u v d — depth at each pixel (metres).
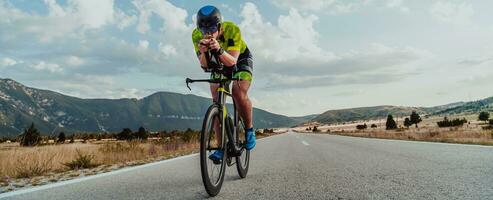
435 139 14.00
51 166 6.87
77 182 4.34
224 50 3.47
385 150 7.99
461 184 3.32
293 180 3.88
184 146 13.67
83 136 69.81
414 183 3.44
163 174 4.87
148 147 12.20
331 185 3.48
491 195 2.82
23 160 6.39
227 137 3.69
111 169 6.30
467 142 10.70
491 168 4.35
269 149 10.04
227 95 3.80
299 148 10.14
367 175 4.09
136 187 3.76
